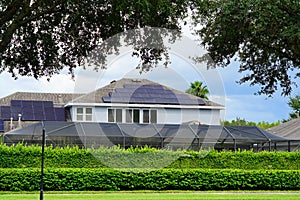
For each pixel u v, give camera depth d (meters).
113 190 17.31
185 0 14.91
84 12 15.68
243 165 19.59
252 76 20.45
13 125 29.09
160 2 13.86
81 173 17.27
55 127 21.09
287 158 20.06
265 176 18.62
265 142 22.47
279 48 19.05
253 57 20.11
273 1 16.41
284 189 18.75
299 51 18.00
